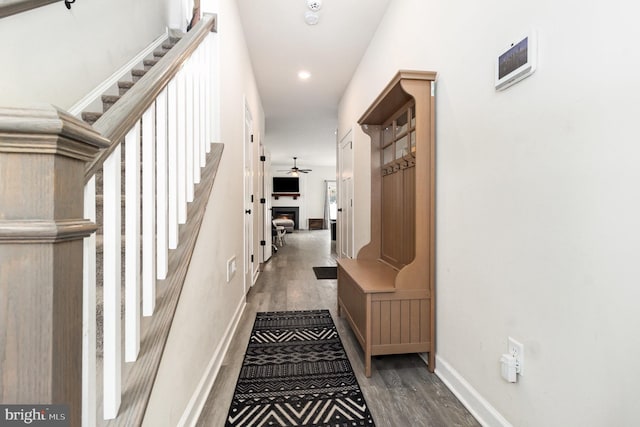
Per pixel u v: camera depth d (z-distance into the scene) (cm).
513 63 114
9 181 48
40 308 49
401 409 146
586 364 89
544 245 103
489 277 131
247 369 184
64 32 170
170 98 122
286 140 768
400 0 231
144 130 98
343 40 310
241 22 280
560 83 96
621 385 80
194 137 153
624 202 78
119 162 79
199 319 149
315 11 266
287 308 295
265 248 532
